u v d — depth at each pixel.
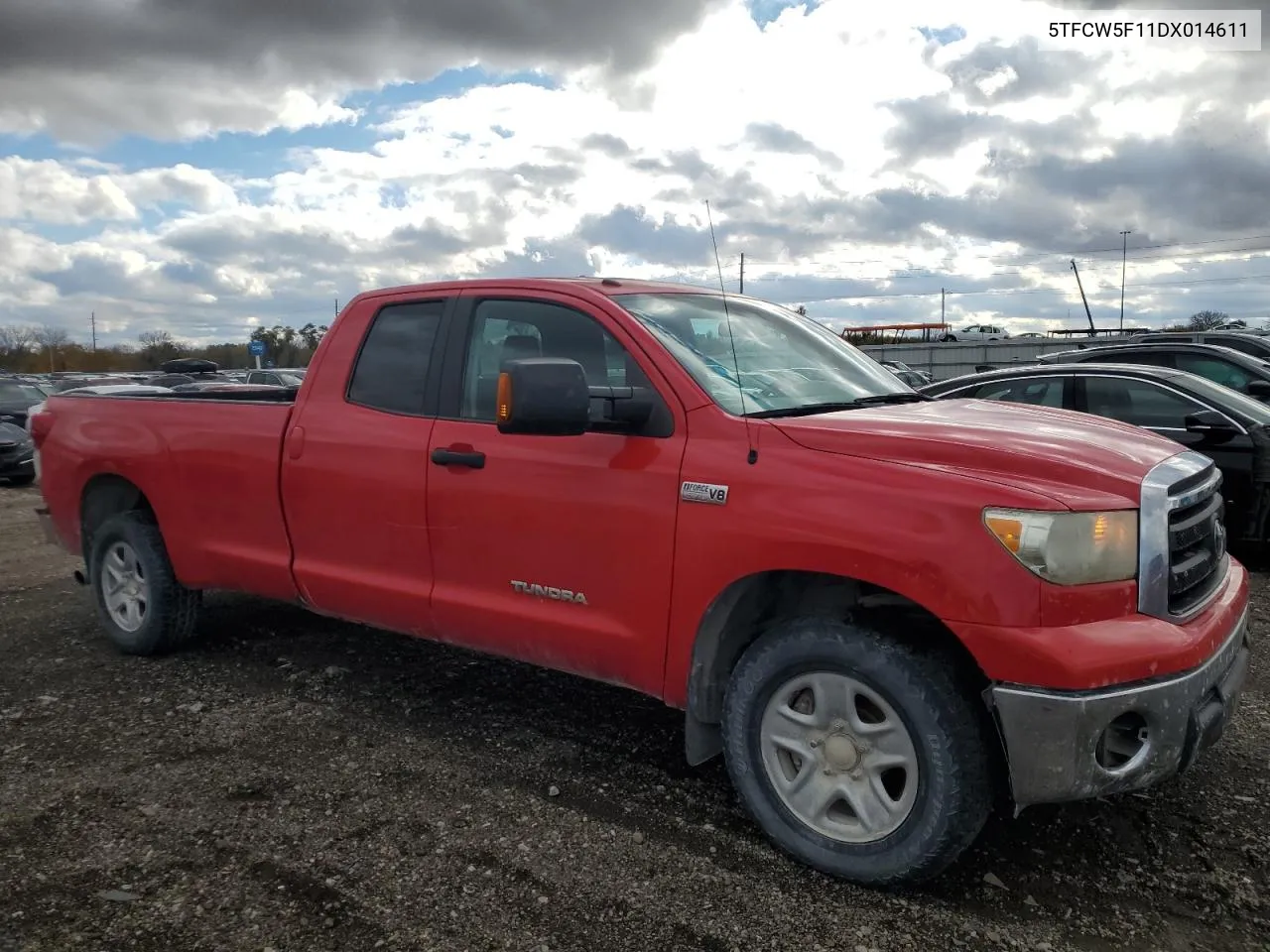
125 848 3.19
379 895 2.91
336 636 5.59
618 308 3.63
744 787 3.16
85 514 5.54
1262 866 3.05
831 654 2.92
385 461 4.07
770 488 3.07
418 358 4.15
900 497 2.84
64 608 6.40
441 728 4.22
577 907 2.85
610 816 3.40
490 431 3.80
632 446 3.40
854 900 2.89
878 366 4.44
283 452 4.46
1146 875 3.01
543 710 4.44
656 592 3.32
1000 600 2.66
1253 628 5.59
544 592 3.63
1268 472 6.83
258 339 42.69
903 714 2.81
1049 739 2.62
